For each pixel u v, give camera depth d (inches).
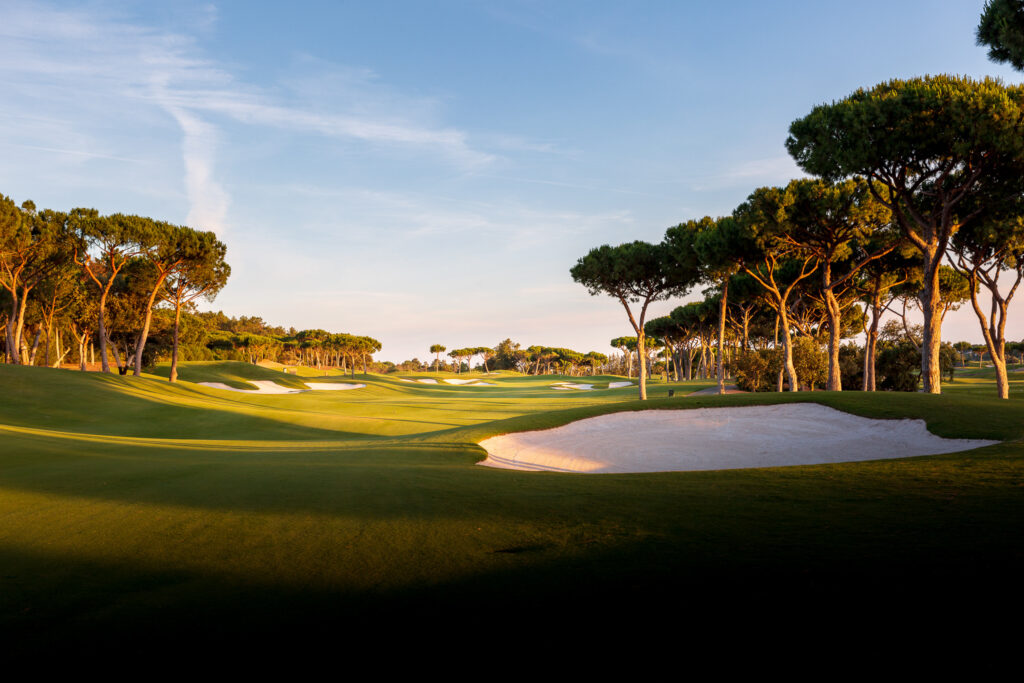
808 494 300.7
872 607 148.0
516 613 163.2
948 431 577.6
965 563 173.9
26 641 154.6
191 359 3166.8
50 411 1161.4
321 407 1625.2
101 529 277.1
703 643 135.7
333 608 174.2
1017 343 4101.9
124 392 1392.7
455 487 384.2
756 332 2459.4
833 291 1497.3
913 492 285.4
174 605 179.5
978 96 669.3
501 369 6220.5
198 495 359.6
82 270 1872.5
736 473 409.4
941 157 731.4
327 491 371.9
